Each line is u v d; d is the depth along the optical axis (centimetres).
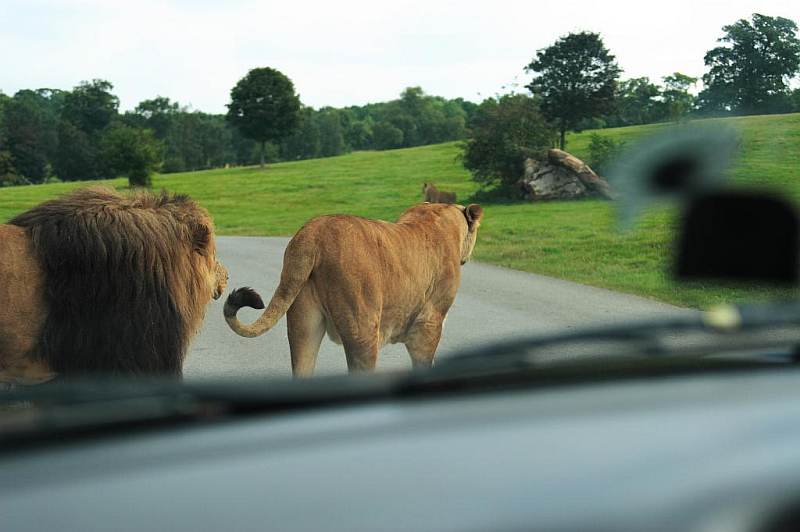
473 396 153
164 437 131
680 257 189
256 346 1059
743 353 188
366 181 6338
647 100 5153
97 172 12519
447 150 8606
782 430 125
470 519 101
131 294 521
